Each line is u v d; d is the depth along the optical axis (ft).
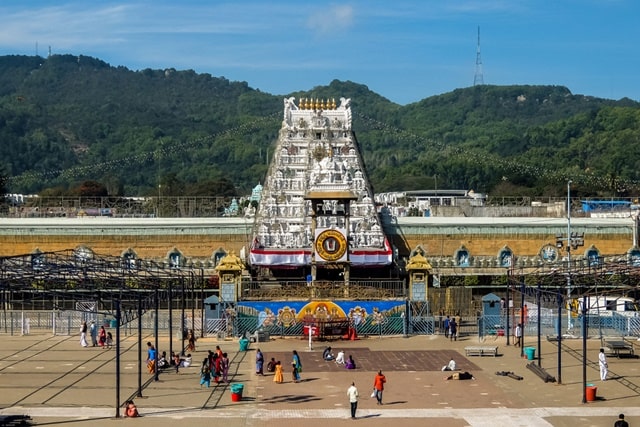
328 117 431.43
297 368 251.80
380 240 407.85
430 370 267.80
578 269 260.21
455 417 212.02
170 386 244.63
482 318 325.21
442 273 417.08
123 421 205.98
